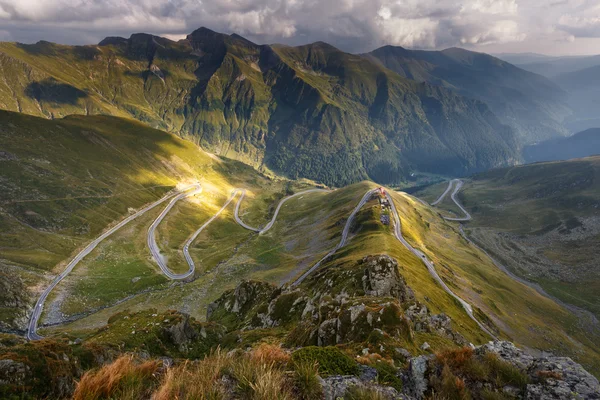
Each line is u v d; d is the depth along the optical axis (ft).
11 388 39.29
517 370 30.91
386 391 32.14
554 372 30.09
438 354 36.29
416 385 34.42
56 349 48.19
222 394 25.82
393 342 74.02
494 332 305.73
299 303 218.59
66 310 429.79
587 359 354.33
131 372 30.32
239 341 155.94
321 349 38.42
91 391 27.63
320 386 29.66
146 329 143.02
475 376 32.19
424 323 127.13
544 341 368.68
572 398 26.55
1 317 374.02
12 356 42.55
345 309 99.96
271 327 207.82
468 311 318.45
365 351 66.64
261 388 25.27
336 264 373.61
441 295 317.42
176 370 30.07
